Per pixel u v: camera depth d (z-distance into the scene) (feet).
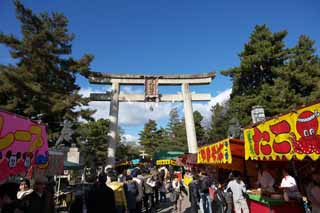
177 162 84.58
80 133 77.97
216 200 27.94
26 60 62.23
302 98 61.11
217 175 41.65
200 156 39.37
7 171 10.18
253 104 67.46
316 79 65.05
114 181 25.27
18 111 62.23
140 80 93.45
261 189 24.02
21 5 63.36
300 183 24.11
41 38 63.57
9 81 56.18
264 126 16.71
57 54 67.10
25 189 20.25
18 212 13.66
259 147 17.40
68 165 42.52
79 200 17.72
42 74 64.44
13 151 10.68
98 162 124.67
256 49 73.10
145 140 223.71
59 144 49.03
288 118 13.78
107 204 16.37
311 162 22.94
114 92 91.45
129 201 26.53
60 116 65.72
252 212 24.66
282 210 20.11
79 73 71.67
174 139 197.77
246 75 76.79
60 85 69.26
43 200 15.58
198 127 167.32
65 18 70.64
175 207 38.17
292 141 13.37
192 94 94.12
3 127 10.09
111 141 87.30
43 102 58.90
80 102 69.92
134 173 33.14
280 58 72.59
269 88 66.95
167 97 93.09
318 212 14.79
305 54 70.13
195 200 31.81
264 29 75.87
